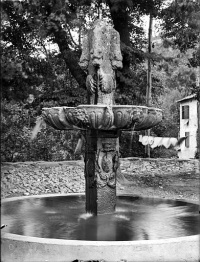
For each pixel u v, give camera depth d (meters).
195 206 7.12
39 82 15.30
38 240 4.59
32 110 17.11
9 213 6.52
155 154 21.98
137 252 4.46
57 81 16.00
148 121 6.18
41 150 18.25
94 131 6.56
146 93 18.67
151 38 18.25
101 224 5.71
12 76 13.94
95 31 6.51
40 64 15.12
